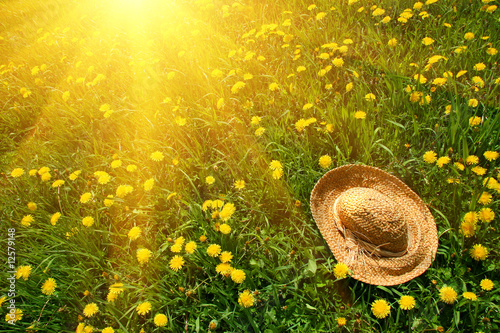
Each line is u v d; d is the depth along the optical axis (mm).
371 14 1899
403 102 1563
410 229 1260
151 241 1417
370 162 1488
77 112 1799
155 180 1522
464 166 1397
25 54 2193
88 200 1470
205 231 1377
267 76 1715
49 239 1438
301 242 1379
